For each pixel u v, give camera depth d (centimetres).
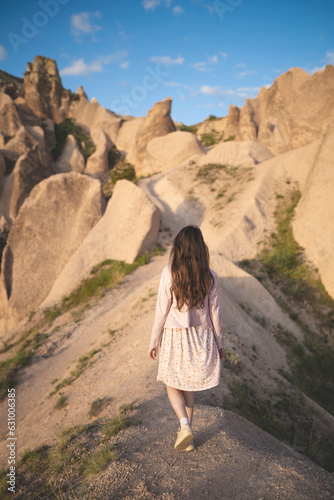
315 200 1858
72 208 2348
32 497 332
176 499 230
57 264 2222
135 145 4581
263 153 3139
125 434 365
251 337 1069
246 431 365
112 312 1364
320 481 230
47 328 1515
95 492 267
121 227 2083
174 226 2353
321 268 1653
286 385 770
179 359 267
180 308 262
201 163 3189
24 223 2259
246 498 221
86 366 909
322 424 674
